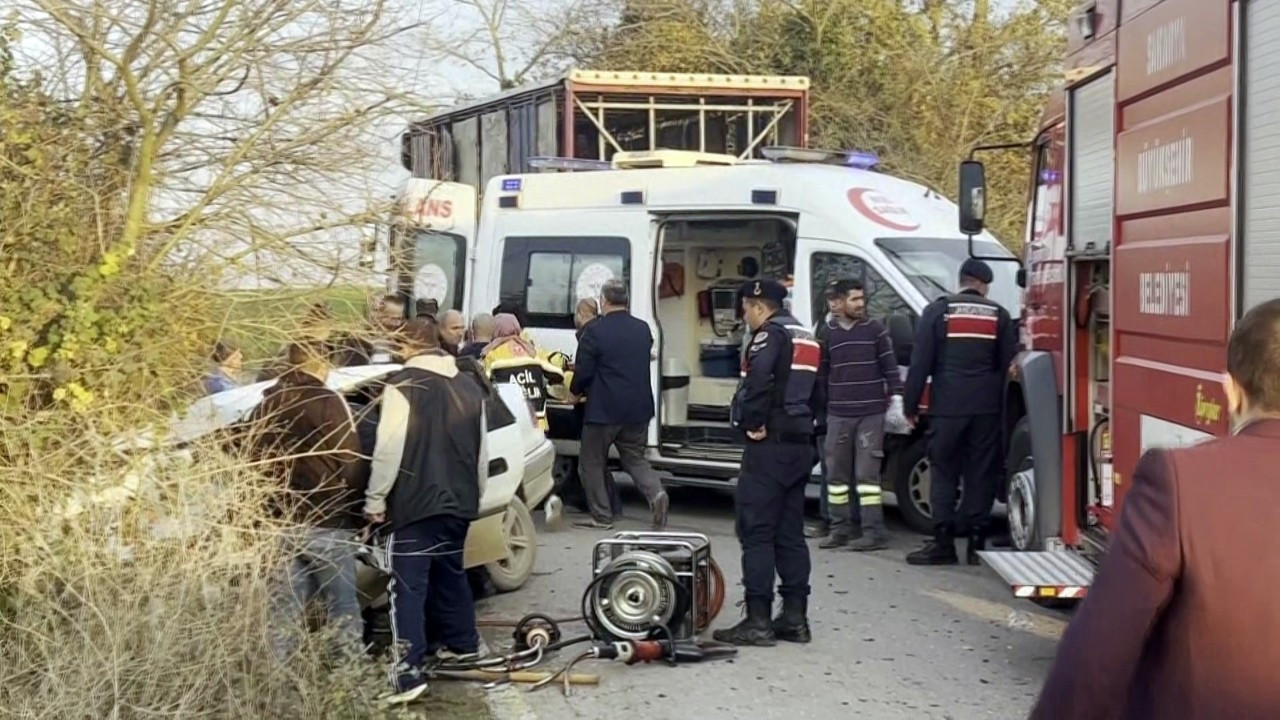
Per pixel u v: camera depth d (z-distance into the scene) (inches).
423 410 239.8
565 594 323.6
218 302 233.3
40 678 176.1
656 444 435.8
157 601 183.0
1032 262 334.0
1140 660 101.0
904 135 863.1
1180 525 98.4
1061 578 261.0
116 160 234.5
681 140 552.7
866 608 313.4
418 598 241.1
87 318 210.7
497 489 289.0
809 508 454.6
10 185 217.5
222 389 230.7
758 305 277.9
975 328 348.2
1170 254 225.8
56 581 185.2
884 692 250.5
